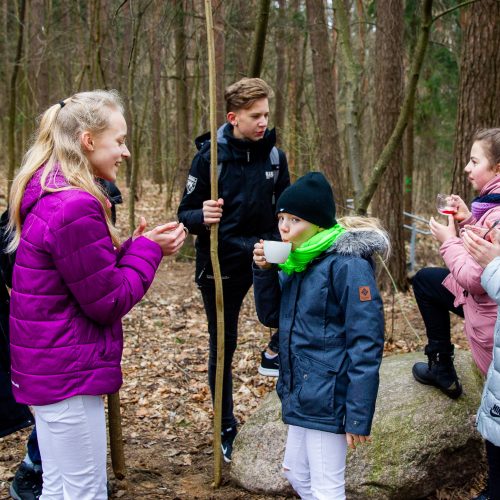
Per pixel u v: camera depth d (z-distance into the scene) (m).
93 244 2.04
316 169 9.84
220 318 2.88
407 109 4.11
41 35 12.31
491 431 2.29
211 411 4.28
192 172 3.06
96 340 2.16
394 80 7.84
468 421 2.97
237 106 2.91
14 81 8.41
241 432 3.25
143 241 2.33
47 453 2.23
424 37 3.88
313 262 2.34
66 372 2.09
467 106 5.47
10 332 2.18
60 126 2.18
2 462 3.33
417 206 17.19
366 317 2.19
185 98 10.67
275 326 2.63
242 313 6.86
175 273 9.12
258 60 3.75
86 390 2.12
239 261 3.08
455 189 5.64
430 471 2.87
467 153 5.50
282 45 13.92
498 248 2.27
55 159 2.17
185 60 10.39
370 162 13.69
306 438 2.38
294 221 2.34
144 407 4.32
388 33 7.79
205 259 3.13
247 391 4.63
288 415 2.38
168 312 6.96
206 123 10.50
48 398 2.09
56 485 2.26
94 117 2.18
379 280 7.92
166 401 4.44
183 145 10.76
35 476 2.82
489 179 2.61
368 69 12.98
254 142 2.99
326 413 2.27
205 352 5.59
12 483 2.88
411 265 8.91
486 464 3.10
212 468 3.38
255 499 2.99
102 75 7.22
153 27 8.49
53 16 13.46
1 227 2.44
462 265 2.51
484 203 2.56
